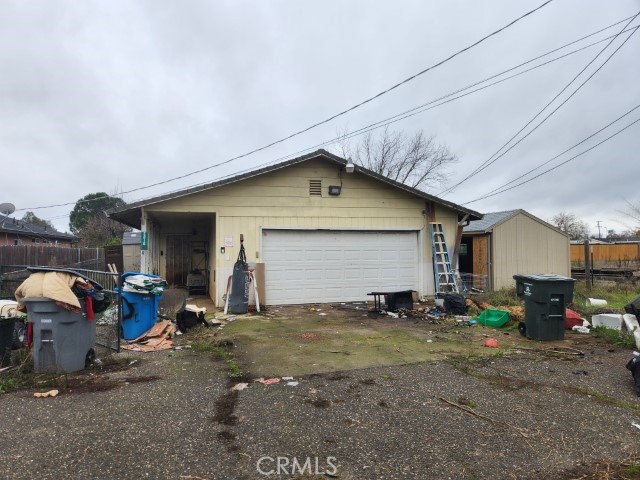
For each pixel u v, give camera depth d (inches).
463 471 110.3
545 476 107.7
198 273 572.4
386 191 445.7
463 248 600.1
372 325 319.0
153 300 284.5
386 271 446.3
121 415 147.3
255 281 387.5
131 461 115.6
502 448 122.6
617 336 262.1
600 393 167.8
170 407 154.6
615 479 105.8
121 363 213.6
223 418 144.6
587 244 556.7
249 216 411.5
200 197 402.0
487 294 469.7
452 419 143.1
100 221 1441.9
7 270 516.4
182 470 111.0
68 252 688.4
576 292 500.1
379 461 115.5
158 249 579.2
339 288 433.4
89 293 201.9
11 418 144.9
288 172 421.4
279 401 159.9
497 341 261.4
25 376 187.9
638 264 859.4
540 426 137.4
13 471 110.1
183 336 280.4
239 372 197.5
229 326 315.6
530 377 188.9
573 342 260.1
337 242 434.0
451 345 251.6
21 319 222.5
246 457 117.8
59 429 136.1
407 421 141.5
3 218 1063.6
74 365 198.5
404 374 193.8
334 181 432.1
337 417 144.9
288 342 261.1
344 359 220.8
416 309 394.9
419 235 454.6
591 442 126.1
